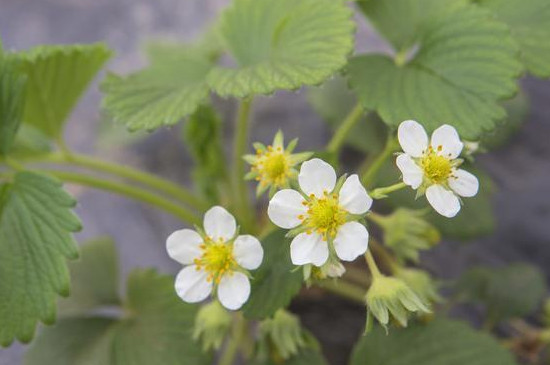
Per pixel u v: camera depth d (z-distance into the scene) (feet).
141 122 1.16
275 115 1.62
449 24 1.17
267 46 1.22
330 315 1.43
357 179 1.01
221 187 1.49
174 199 1.58
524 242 1.47
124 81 1.21
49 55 1.23
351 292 1.35
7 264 1.13
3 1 1.91
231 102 1.65
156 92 1.20
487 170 1.52
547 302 1.38
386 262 1.26
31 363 1.32
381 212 1.45
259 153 1.09
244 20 1.25
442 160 1.01
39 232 1.13
